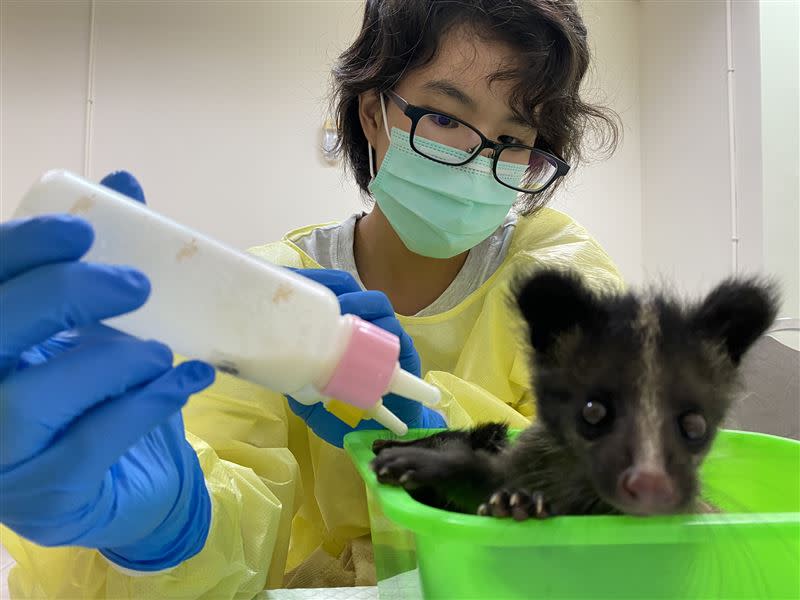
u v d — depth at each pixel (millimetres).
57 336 233
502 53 386
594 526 169
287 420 455
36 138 1002
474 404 393
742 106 805
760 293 240
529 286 245
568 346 239
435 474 223
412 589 217
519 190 425
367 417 272
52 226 182
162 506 255
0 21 999
